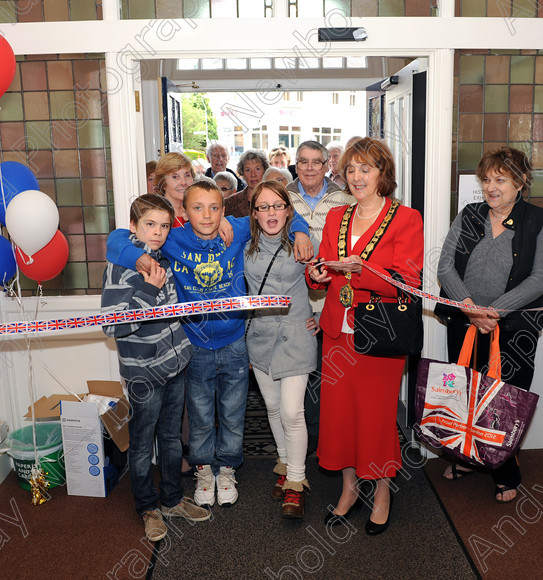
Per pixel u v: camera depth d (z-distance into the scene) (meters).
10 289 2.73
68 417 2.58
